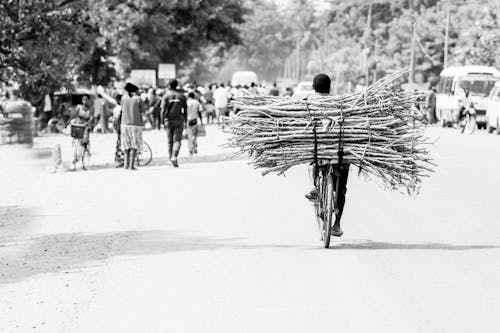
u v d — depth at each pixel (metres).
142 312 9.78
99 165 30.52
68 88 29.73
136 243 14.36
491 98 50.94
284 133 13.46
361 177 24.73
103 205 19.48
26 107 40.91
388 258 12.73
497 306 9.81
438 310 9.63
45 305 10.27
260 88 58.31
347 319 9.29
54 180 25.41
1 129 40.78
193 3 77.50
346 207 18.59
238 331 8.91
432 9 99.81
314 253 13.17
